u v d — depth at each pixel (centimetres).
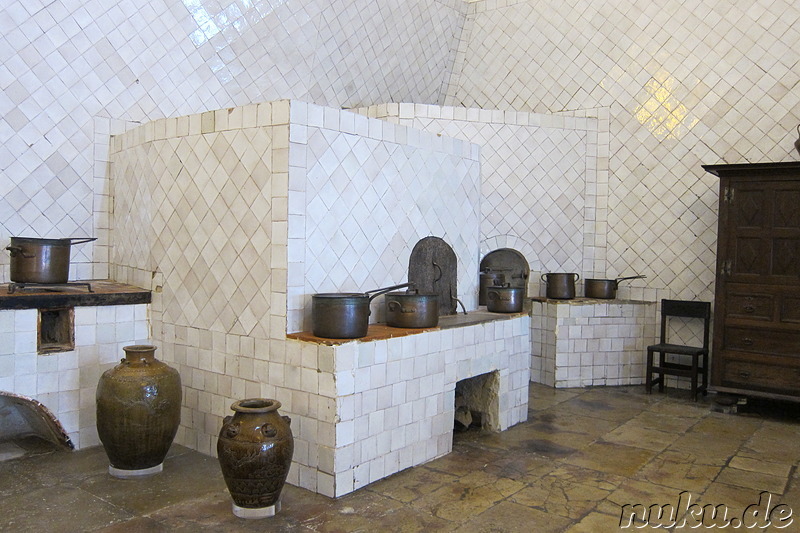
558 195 692
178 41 536
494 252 684
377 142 437
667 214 662
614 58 688
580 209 700
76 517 325
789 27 598
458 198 527
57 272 423
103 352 438
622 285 690
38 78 468
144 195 470
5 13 444
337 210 407
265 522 324
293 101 372
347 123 411
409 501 354
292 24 597
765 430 504
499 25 760
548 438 477
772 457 438
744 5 619
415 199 476
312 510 339
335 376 351
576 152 696
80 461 407
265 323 385
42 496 351
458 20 771
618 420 529
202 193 420
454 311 521
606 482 388
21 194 468
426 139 486
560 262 696
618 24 684
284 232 374
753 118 615
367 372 371
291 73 624
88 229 506
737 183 557
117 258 510
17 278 413
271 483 325
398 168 457
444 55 782
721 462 426
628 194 685
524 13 739
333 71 662
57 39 471
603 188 699
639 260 680
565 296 661
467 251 542
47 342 429
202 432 425
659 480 392
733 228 560
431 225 495
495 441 469
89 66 492
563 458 431
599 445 461
